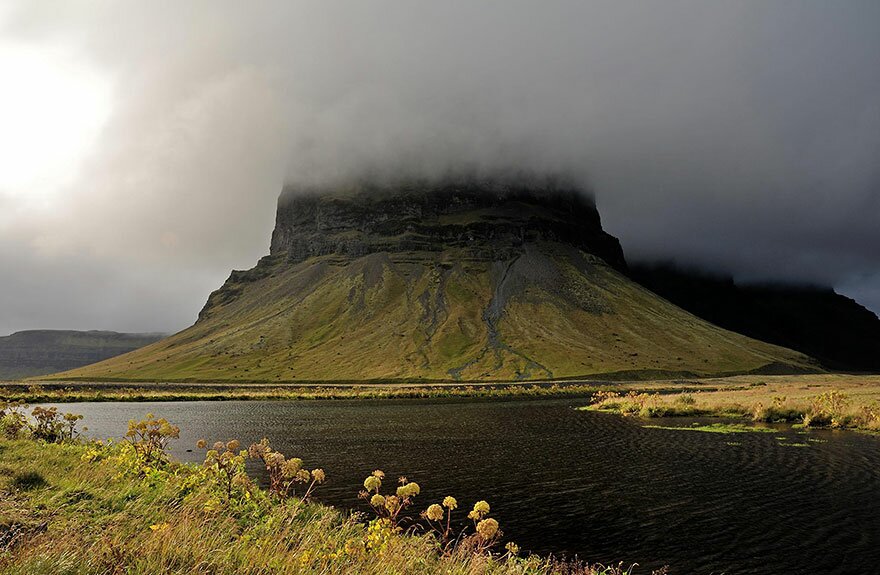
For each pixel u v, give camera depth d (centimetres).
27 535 948
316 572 896
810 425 5147
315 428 5847
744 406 6269
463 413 7706
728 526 2170
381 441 4716
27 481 1538
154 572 787
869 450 3762
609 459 3672
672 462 3503
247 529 1146
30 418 4269
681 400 7100
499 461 3650
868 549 1909
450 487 2880
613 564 1775
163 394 11506
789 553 1875
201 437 4997
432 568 1092
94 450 2058
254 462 3525
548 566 1595
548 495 2688
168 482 1590
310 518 1486
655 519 2267
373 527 1092
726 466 3347
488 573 1175
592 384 16200
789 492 2691
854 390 8475
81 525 1080
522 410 8125
